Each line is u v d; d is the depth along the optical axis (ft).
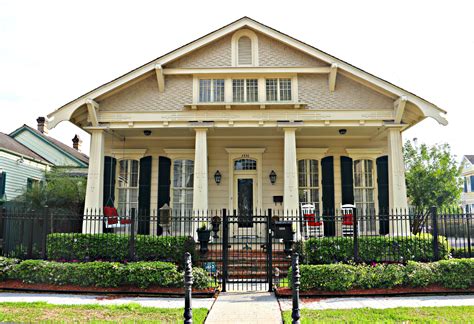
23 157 60.18
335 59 41.55
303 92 42.52
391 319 21.15
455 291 28.32
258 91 42.78
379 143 48.93
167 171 48.34
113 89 41.27
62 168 69.41
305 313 22.59
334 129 44.11
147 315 22.21
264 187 48.70
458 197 72.13
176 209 48.52
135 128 42.19
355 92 42.22
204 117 41.81
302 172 49.34
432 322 20.36
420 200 71.46
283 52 43.39
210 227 44.70
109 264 29.71
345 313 22.54
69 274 29.71
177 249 34.55
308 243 34.19
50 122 39.47
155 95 42.57
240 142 49.32
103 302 25.66
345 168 48.21
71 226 50.03
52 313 22.58
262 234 47.60
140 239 34.96
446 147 75.61
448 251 34.60
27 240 41.60
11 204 51.67
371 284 28.66
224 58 43.60
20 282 30.35
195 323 20.61
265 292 29.07
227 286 31.22
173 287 28.84
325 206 47.32
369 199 48.57
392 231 36.73
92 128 41.06
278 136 48.55
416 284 28.89
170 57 42.11
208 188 48.67
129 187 48.91
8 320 20.98
